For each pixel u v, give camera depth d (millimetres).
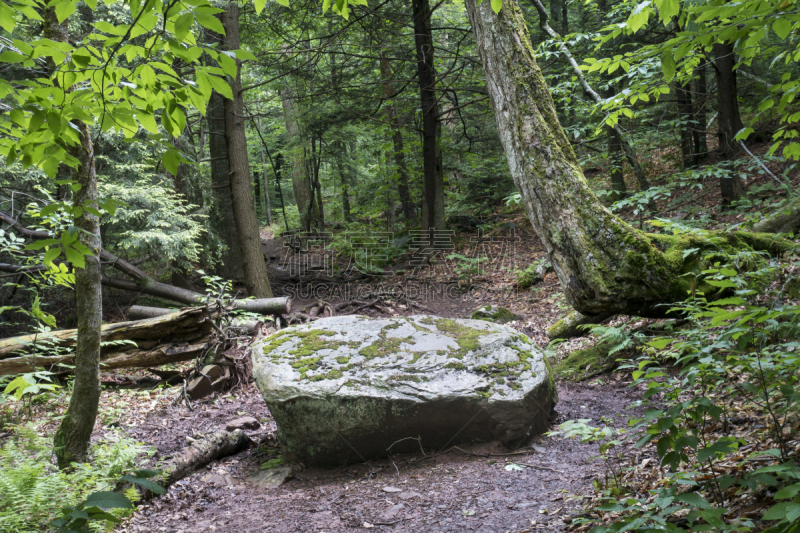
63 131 2588
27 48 2330
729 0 2865
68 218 5012
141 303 12336
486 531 3402
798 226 6859
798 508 1588
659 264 5527
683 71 4586
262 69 17047
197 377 7383
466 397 4707
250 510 4293
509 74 6090
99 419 6254
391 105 17406
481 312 10250
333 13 13633
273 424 6324
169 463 4879
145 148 11469
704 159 14555
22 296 10555
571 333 8195
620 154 12398
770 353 3316
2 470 4039
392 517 3861
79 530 1608
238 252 15836
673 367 5789
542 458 4582
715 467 3064
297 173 25781
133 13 2191
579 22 20188
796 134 3824
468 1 6340
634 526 2055
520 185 6113
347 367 5027
